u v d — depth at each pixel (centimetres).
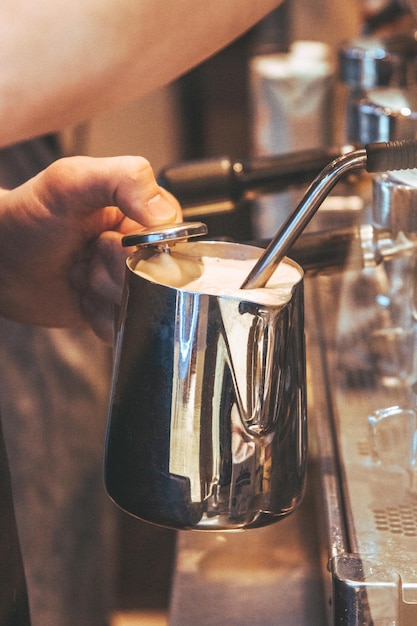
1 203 83
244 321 56
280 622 71
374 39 121
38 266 86
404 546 59
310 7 210
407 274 75
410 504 63
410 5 91
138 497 61
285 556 78
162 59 75
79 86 72
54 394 174
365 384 77
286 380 59
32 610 175
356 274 83
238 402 57
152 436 60
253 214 95
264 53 151
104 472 65
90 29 71
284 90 137
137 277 60
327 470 69
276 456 60
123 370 62
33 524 175
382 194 71
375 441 69
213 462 59
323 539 68
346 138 119
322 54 144
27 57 70
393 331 79
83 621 178
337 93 138
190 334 57
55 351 173
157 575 182
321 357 82
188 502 60
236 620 72
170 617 72
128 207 76
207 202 89
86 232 83
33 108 72
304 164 92
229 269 65
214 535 81
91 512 180
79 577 179
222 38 79
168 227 63
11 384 171
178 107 273
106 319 88
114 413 63
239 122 280
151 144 260
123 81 75
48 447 175
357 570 56
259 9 82
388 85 114
